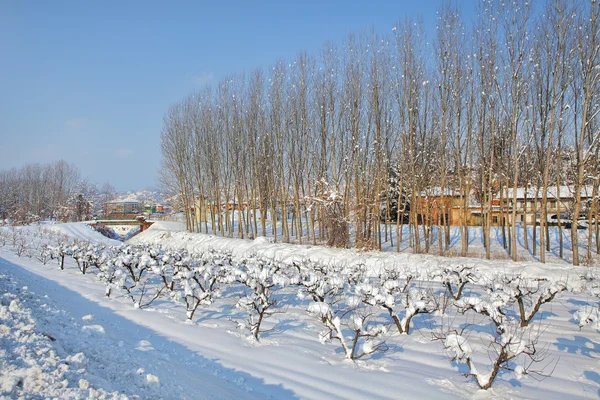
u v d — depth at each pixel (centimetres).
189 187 4409
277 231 4112
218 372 751
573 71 2130
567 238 2817
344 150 3002
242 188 3875
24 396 421
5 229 3553
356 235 2688
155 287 1553
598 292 1105
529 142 2405
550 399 644
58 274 1739
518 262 2080
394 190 3256
